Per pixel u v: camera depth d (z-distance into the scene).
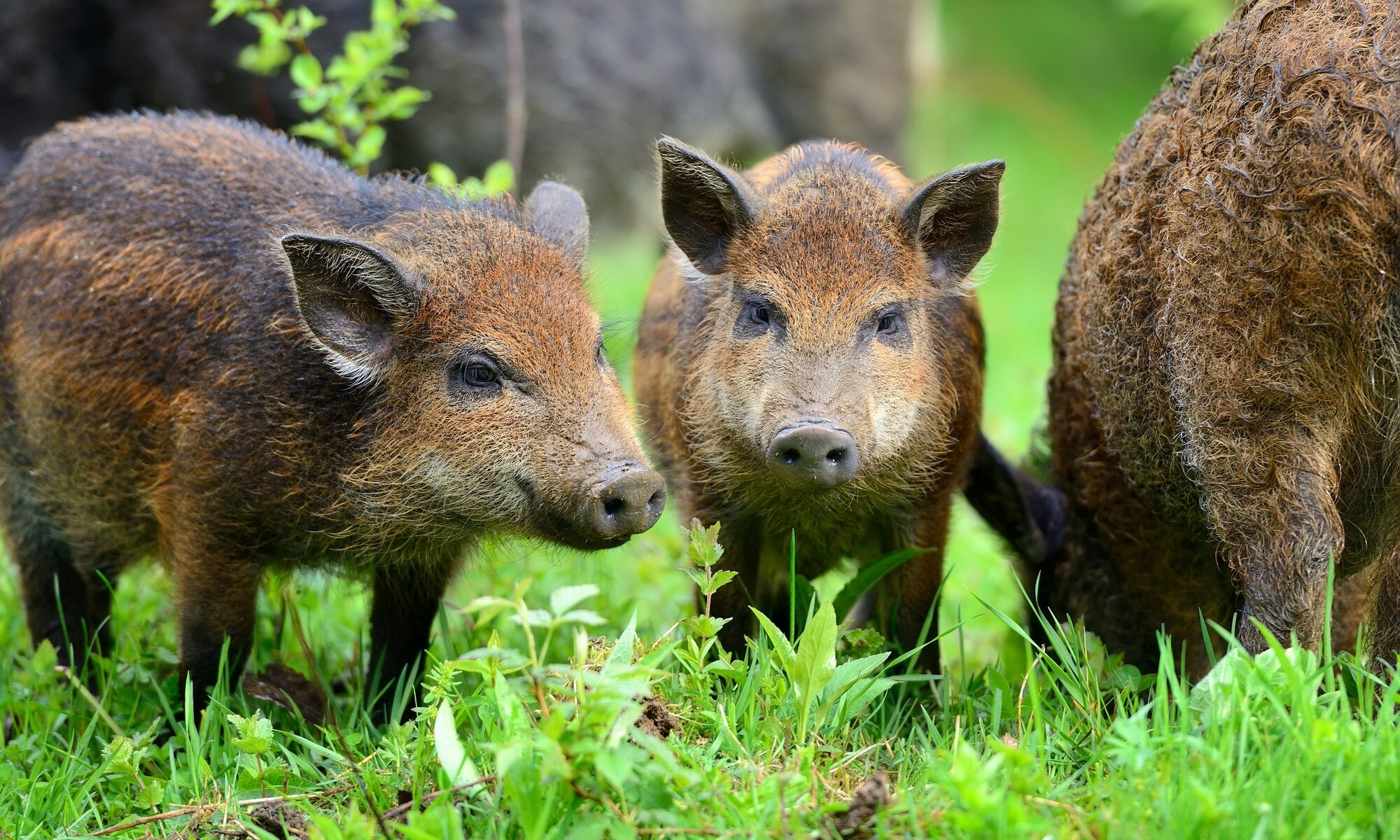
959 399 13.70
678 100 31.42
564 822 8.63
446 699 9.82
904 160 36.22
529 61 28.80
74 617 14.46
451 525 12.38
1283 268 9.90
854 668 10.51
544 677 9.30
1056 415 14.04
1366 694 9.80
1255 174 10.09
